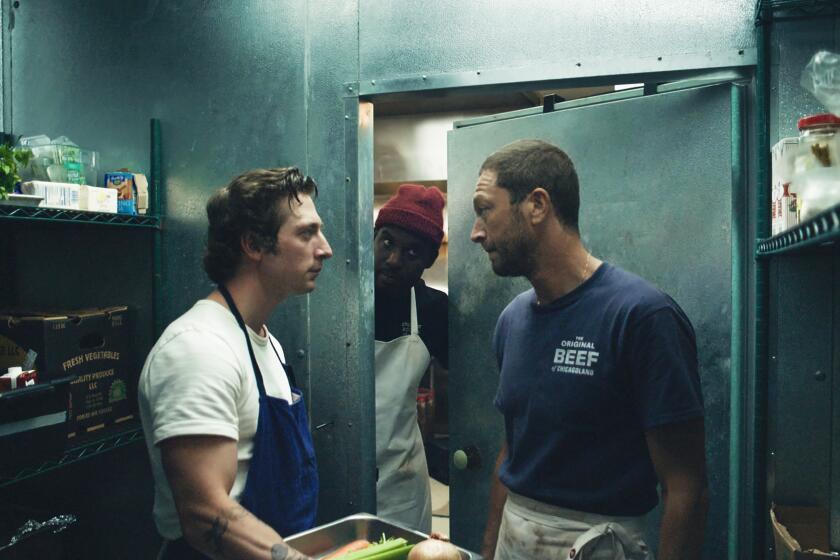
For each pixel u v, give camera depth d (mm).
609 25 1717
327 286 1938
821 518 1504
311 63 1944
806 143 1052
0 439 1469
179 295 2057
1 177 1554
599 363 1218
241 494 1186
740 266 1595
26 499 2193
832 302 1532
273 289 1264
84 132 2137
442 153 3299
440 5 1837
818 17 1554
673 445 1157
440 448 2541
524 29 1776
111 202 1840
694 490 1156
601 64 1722
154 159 2037
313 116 1944
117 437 1814
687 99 1624
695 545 1161
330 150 1932
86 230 2125
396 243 2109
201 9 2025
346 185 1918
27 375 1554
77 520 2084
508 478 1370
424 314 2232
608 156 1730
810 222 763
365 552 1146
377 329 2213
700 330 1619
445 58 1837
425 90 1854
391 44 1877
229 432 1085
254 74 1987
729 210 1580
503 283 1912
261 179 1226
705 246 1609
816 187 973
